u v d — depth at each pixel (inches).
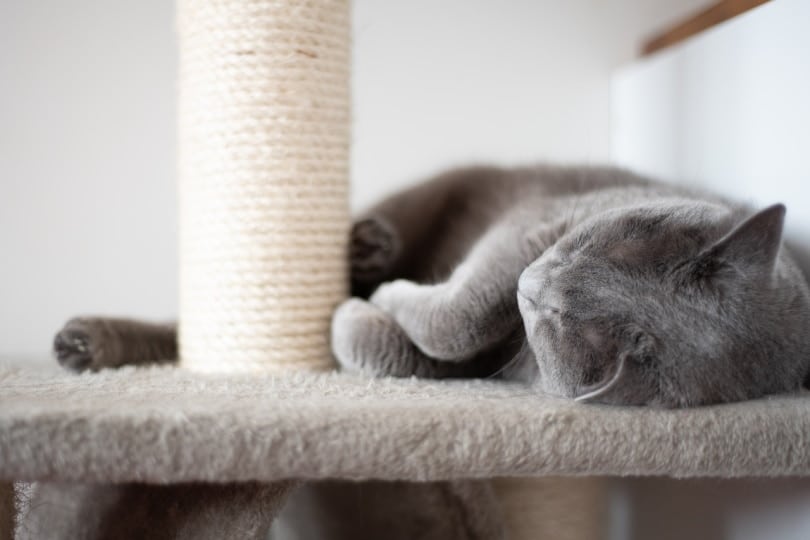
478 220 24.2
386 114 27.0
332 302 20.2
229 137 18.8
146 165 26.1
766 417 15.4
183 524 15.4
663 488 21.0
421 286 20.5
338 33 19.5
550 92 27.5
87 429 13.2
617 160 27.6
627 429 14.9
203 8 18.7
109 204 26.1
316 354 19.9
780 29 19.5
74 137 25.6
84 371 18.8
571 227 18.6
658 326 16.0
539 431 14.5
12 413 13.2
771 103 19.8
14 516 15.3
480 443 14.3
